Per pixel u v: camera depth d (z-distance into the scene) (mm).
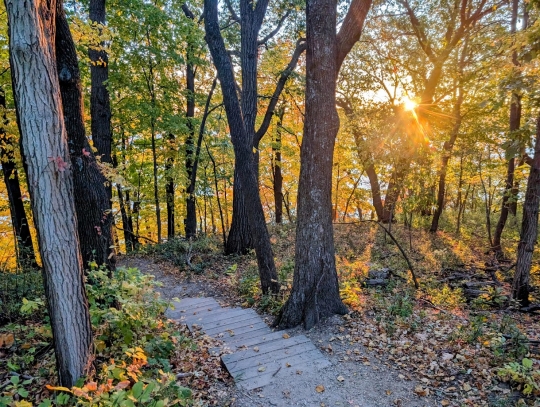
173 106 13477
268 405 3283
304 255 5191
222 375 3836
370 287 6988
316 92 5023
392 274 8078
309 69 5074
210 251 10852
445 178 13406
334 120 5113
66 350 2859
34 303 3559
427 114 11961
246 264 9375
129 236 14773
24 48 2494
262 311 6164
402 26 14023
